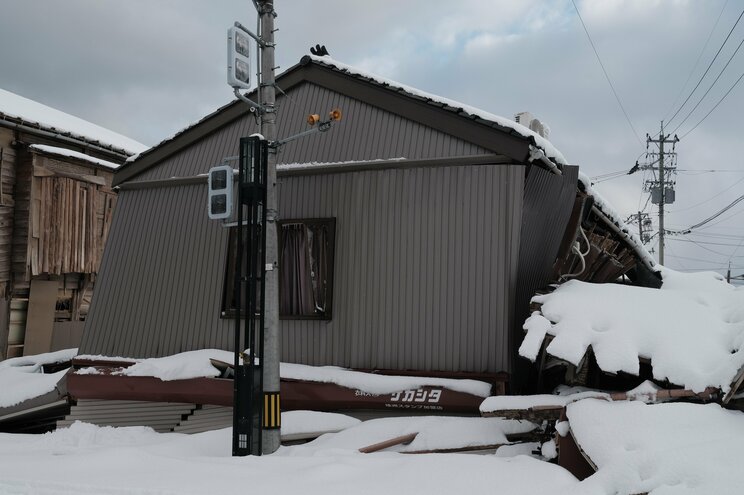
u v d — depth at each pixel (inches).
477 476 204.8
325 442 286.2
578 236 380.8
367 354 334.0
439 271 327.0
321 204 358.3
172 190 406.0
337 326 343.0
